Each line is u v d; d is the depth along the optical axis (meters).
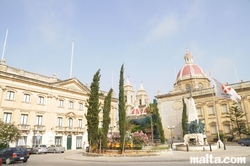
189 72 64.00
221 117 47.25
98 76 26.97
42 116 39.62
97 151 23.78
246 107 43.81
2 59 35.66
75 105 46.34
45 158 23.20
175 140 51.41
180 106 54.59
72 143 43.50
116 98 56.88
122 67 26.00
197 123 30.45
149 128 58.47
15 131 30.41
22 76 37.03
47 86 41.38
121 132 22.52
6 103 34.41
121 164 15.21
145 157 19.50
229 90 30.77
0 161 12.34
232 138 43.03
